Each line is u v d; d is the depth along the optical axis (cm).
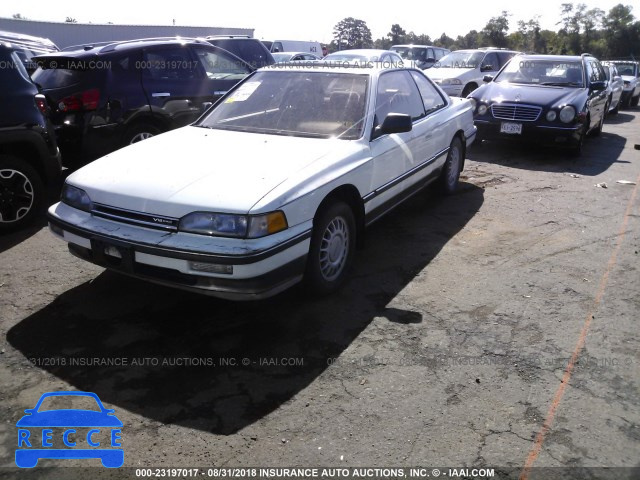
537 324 356
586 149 954
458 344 332
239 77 791
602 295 396
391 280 417
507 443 253
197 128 452
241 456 244
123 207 333
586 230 530
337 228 387
